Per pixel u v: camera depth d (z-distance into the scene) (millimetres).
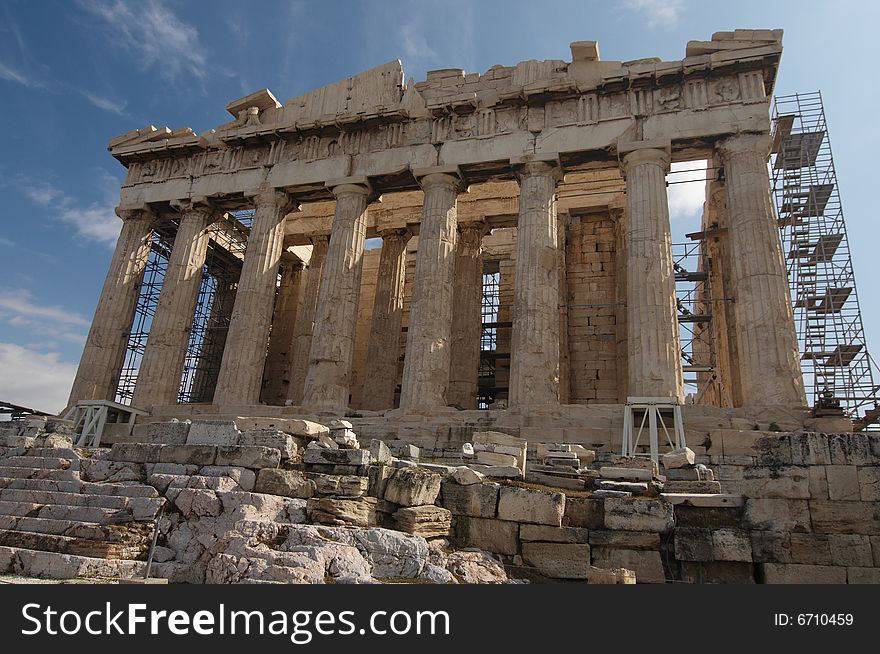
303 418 24750
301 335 33688
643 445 20078
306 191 30266
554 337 23938
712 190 28422
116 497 11016
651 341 22109
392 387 30672
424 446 22016
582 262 31344
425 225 26906
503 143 26938
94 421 22859
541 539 11359
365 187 29000
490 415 22781
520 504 11672
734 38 24781
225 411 26250
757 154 23719
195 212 31391
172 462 12320
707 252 30969
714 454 18141
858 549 10086
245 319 27891
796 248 27375
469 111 27891
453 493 12141
